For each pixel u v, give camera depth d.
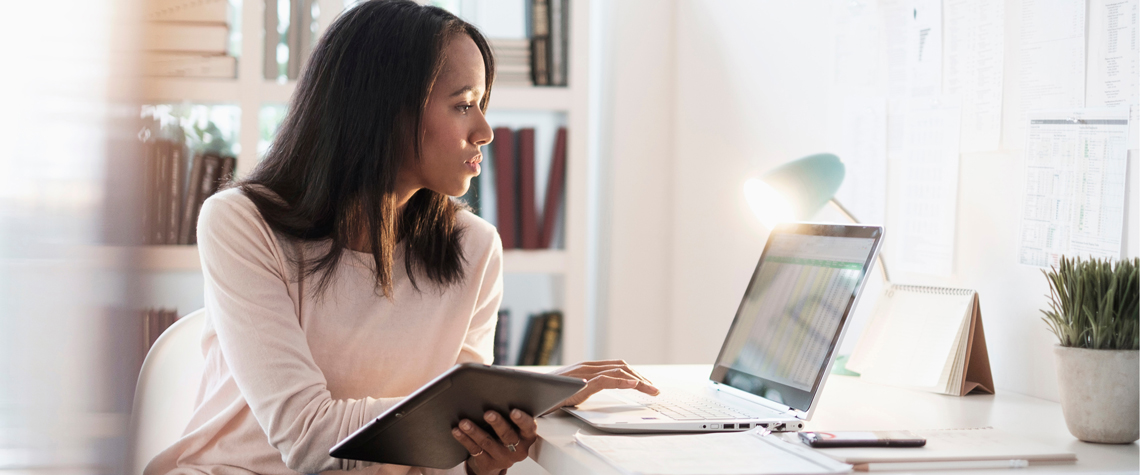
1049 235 1.17
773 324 1.15
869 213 1.56
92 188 1.54
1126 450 0.86
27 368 1.36
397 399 0.96
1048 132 1.17
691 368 1.43
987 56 1.28
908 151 1.46
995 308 1.27
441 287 1.16
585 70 2.34
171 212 2.14
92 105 1.57
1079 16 1.12
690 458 0.74
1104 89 1.09
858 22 1.60
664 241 2.53
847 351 1.62
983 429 0.90
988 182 1.28
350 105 1.05
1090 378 0.90
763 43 1.98
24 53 1.37
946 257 1.36
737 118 2.11
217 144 2.28
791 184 1.37
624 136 2.52
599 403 1.04
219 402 1.09
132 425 1.19
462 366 0.73
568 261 2.36
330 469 0.99
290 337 0.99
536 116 2.46
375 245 1.06
